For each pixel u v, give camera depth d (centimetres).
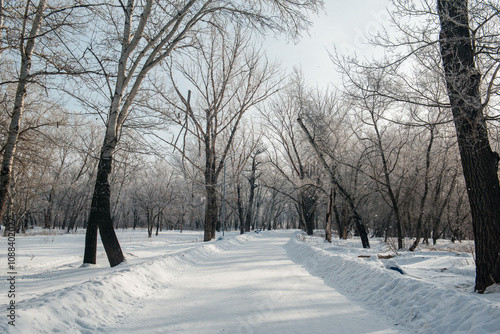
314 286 788
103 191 1170
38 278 871
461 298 488
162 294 695
